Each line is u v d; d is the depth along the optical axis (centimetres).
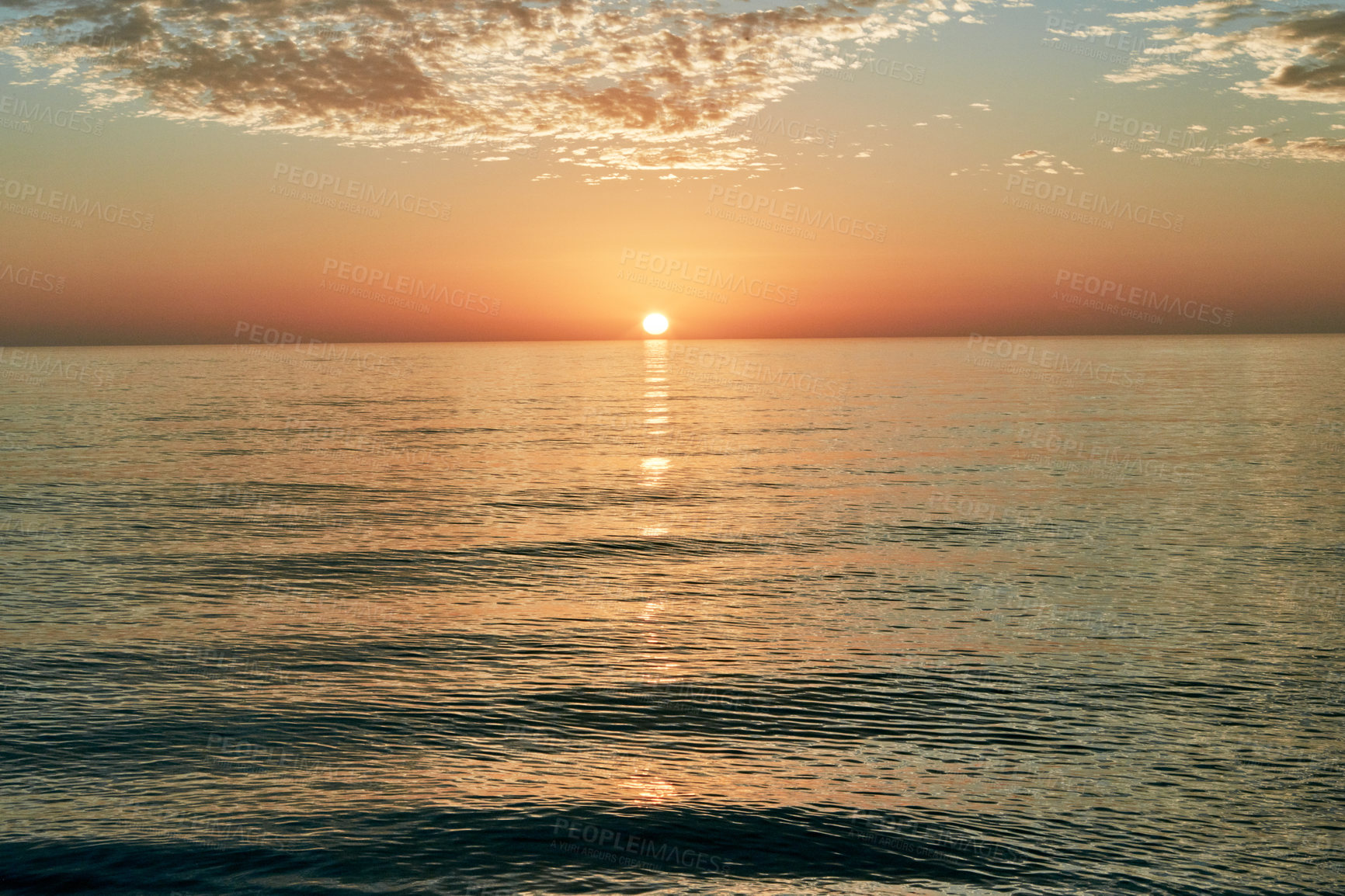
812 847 1084
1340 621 2062
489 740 1387
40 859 1016
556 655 1802
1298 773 1304
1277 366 18350
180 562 2622
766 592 2306
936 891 1000
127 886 969
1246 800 1222
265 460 5134
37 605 2138
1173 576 2495
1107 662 1781
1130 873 1045
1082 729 1454
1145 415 7819
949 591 2331
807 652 1827
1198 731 1452
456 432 6925
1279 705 1564
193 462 5000
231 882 980
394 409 9350
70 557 2680
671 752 1355
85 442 5969
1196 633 1981
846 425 7269
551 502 3750
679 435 6650
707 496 3897
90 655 1761
